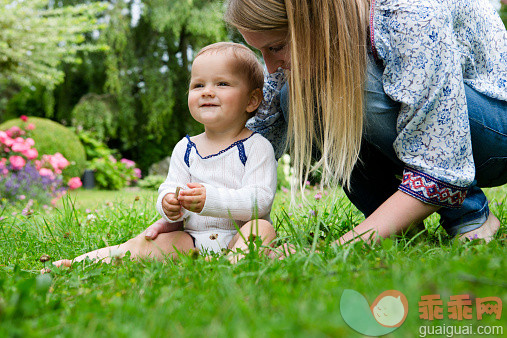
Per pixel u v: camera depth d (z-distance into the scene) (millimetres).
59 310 1123
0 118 14812
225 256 1579
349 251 1514
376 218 1727
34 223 2836
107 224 2740
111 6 11664
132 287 1297
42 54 10109
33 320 1041
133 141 12898
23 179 5324
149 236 1865
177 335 891
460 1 1909
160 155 13586
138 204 3678
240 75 2016
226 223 1928
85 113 11930
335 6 1745
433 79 1705
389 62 1779
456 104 1703
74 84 13477
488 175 2080
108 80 11719
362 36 1803
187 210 1899
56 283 1389
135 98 12742
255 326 908
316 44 1781
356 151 1832
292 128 2002
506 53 2006
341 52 1757
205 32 11648
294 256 1467
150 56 12203
